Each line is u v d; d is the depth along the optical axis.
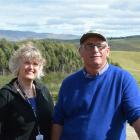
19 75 3.35
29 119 3.27
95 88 2.91
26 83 3.34
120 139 2.85
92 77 2.94
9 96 3.25
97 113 2.87
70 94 2.99
